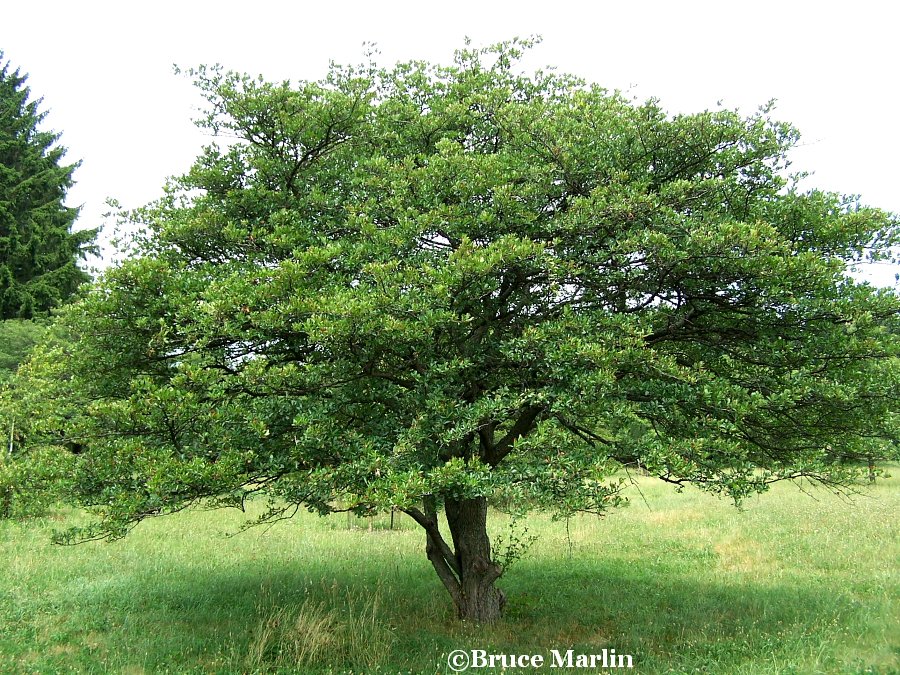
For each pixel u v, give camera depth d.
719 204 8.55
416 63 11.10
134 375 8.50
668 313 8.38
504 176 8.24
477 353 8.27
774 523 17.06
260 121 9.37
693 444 7.22
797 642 7.66
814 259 7.34
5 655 7.90
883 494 22.36
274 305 7.36
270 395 7.90
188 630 8.99
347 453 7.23
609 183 8.28
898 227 8.10
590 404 7.04
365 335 7.08
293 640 8.29
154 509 7.07
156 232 9.63
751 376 8.41
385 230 8.10
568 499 6.79
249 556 13.71
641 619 9.36
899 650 7.32
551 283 7.68
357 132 9.67
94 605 9.97
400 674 7.39
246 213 9.33
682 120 8.24
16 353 24.53
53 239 32.38
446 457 8.27
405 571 12.30
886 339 7.96
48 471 7.40
